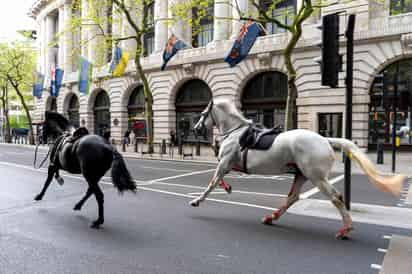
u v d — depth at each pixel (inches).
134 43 1312.7
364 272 165.9
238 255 187.8
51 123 322.3
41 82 1555.1
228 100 276.5
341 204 214.4
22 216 267.6
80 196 350.3
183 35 1157.7
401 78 794.2
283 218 266.4
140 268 169.6
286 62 614.9
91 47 1368.1
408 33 737.0
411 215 273.9
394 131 556.1
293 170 235.3
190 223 250.8
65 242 207.0
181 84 1165.7
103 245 202.1
